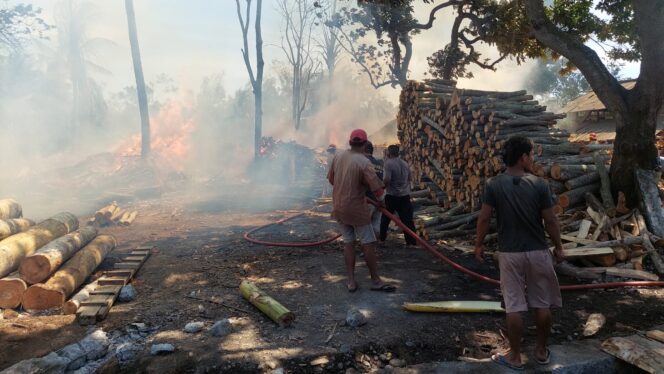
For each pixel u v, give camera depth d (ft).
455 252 22.27
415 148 34.09
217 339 13.07
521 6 50.70
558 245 11.28
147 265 20.83
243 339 13.07
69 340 13.32
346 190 16.29
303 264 20.48
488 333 13.66
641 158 21.18
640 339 12.30
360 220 16.42
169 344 12.56
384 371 11.61
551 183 22.04
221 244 24.88
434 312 14.90
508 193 11.14
